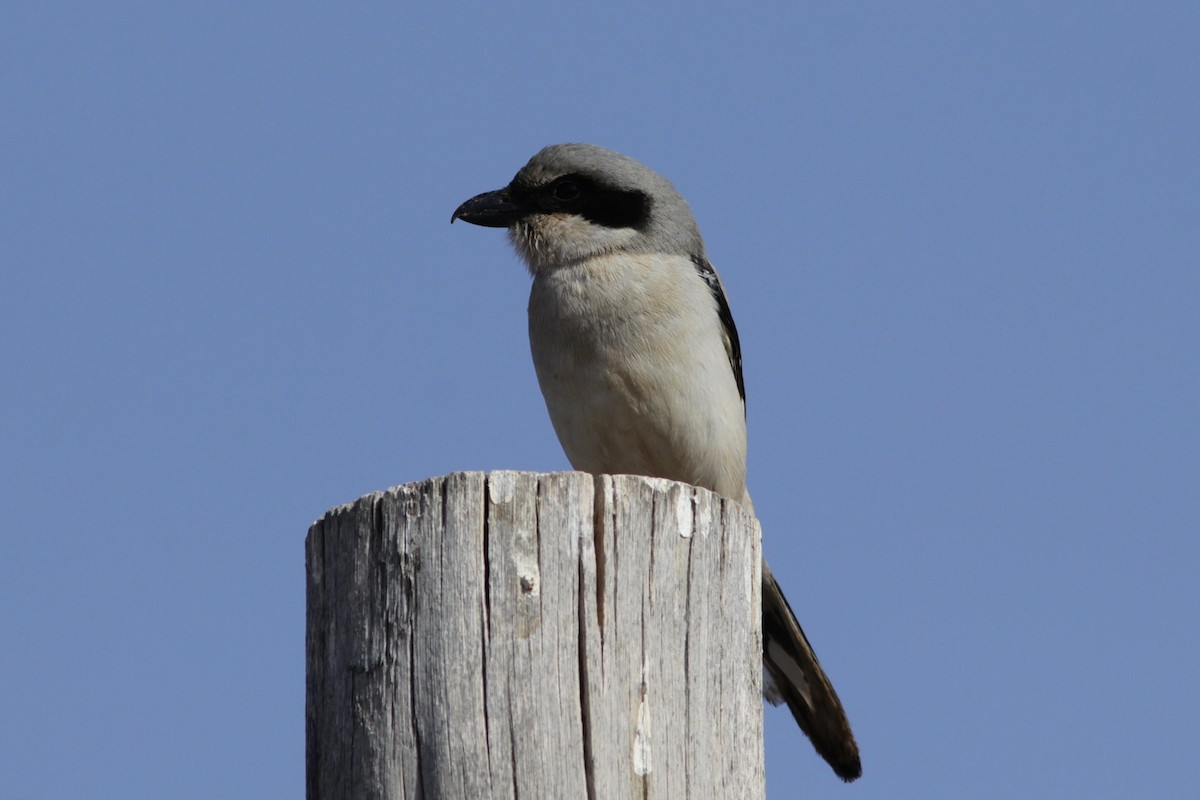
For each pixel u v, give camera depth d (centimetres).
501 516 839
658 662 847
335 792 838
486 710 811
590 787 808
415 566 839
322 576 888
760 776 898
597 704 820
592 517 849
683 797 836
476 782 800
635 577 849
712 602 882
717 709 869
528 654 819
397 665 830
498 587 828
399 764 815
